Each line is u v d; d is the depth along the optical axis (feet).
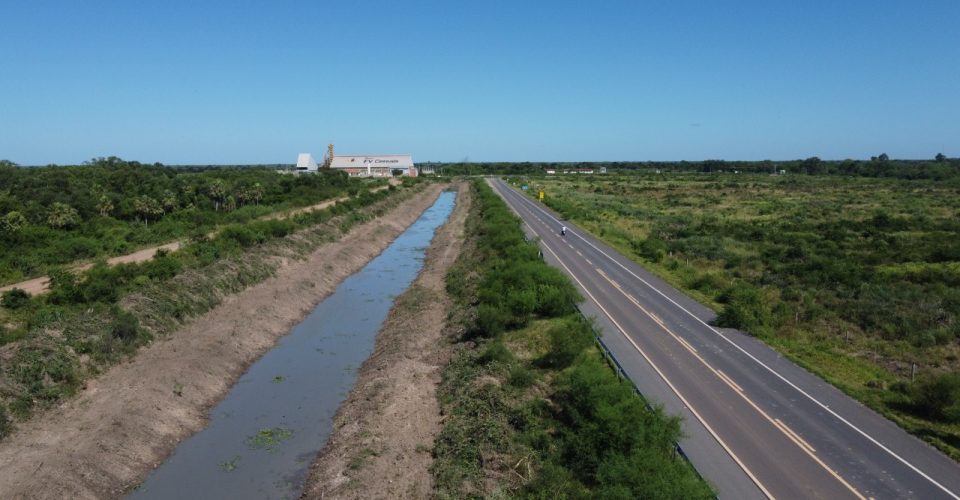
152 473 80.23
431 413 91.91
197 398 100.42
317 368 118.11
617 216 305.12
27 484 69.82
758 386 92.17
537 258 165.48
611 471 61.57
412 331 130.41
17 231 174.09
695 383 92.94
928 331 112.47
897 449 73.36
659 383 92.63
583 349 103.50
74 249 171.22
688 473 61.67
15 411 83.82
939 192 440.45
